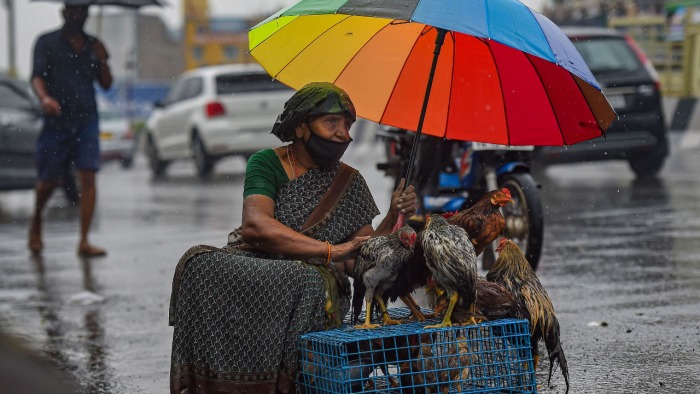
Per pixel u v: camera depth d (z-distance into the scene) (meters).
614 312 17.89
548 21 12.01
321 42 13.33
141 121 124.25
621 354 15.16
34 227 28.95
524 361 11.48
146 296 21.77
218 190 47.78
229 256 11.48
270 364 11.28
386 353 11.37
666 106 55.47
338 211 12.12
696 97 55.06
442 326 11.12
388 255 11.37
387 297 11.66
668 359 14.81
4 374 5.62
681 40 57.62
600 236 26.81
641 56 40.56
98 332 18.36
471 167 21.50
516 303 12.09
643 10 65.25
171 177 61.16
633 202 33.84
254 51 12.98
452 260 10.98
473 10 11.21
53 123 27.50
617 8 66.19
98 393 14.39
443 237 11.10
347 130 11.95
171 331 18.39
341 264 12.32
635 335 16.25
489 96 13.39
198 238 30.42
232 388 11.30
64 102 27.16
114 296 21.86
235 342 11.32
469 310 11.33
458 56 13.30
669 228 27.67
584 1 70.25
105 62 27.38
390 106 13.58
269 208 11.87
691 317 17.33
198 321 11.41
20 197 53.16
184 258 11.55
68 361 16.25
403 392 11.41
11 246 30.44
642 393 13.27
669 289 19.73
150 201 43.78
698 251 23.81
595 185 40.06
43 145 27.83
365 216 12.27
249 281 11.33
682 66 56.56
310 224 12.01
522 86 13.22
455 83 13.45
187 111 55.47
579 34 40.56
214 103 53.69
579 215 31.22
